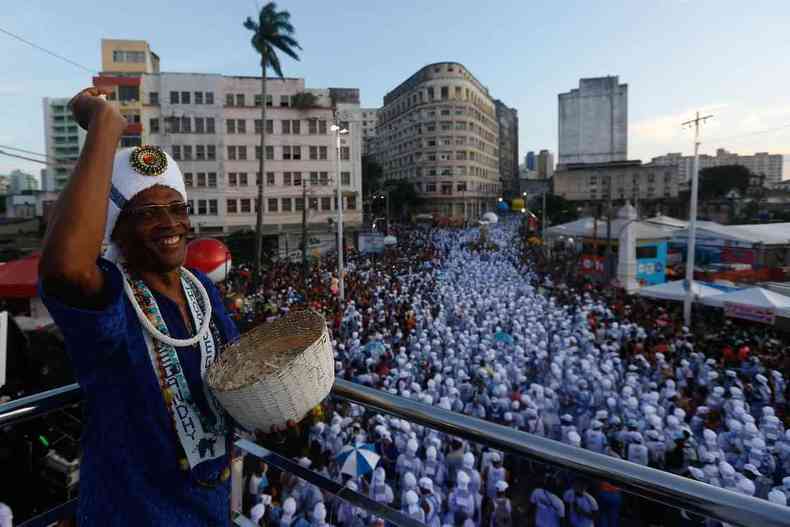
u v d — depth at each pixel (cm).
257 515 655
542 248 4391
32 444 498
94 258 99
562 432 918
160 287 133
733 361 1342
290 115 4862
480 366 1241
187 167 4647
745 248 2914
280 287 2561
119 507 118
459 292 2350
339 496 171
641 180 10219
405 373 1147
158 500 120
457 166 9019
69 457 502
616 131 12812
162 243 125
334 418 837
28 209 6506
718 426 971
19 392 519
